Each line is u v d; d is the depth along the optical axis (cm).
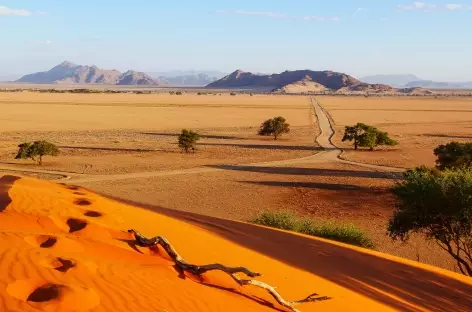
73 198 1303
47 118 11338
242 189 4309
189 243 1127
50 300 573
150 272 802
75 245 830
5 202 1052
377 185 4438
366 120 12494
